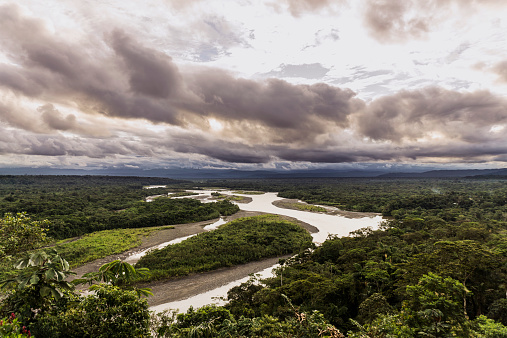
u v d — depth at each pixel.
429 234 50.84
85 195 134.38
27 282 8.22
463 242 25.84
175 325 12.52
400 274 26.33
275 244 58.72
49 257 8.68
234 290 33.84
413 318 13.73
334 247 46.97
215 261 48.28
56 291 8.46
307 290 27.50
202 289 38.53
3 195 124.25
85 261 49.28
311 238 66.81
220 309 13.93
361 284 28.97
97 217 81.94
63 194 133.25
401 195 144.25
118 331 8.74
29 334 7.54
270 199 163.62
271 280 36.75
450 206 101.88
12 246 12.98
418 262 25.80
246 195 192.00
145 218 84.25
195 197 171.50
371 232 58.78
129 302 9.20
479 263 22.44
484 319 13.69
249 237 62.25
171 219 88.88
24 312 8.34
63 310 9.19
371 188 198.88
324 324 11.28
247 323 12.30
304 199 153.50
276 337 11.02
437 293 14.46
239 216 100.94
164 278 42.06
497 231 53.53
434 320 13.31
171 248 54.47
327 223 86.62
